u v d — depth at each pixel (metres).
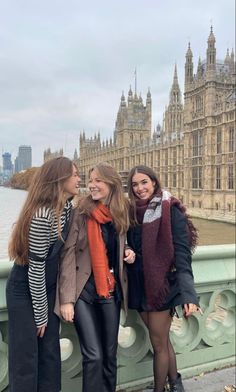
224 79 77.50
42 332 3.08
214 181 76.00
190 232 3.68
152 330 3.73
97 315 3.44
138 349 4.27
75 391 3.91
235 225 65.50
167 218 3.55
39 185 3.05
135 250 3.65
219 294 4.79
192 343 4.52
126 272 3.66
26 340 2.99
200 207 80.06
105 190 3.39
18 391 2.99
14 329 3.02
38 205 2.99
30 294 3.02
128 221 3.44
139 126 139.75
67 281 3.21
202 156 79.31
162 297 3.53
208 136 76.38
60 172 3.08
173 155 94.38
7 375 3.60
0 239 36.03
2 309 3.44
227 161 71.12
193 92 83.31
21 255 2.97
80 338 3.36
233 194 68.62
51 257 3.07
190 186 84.56
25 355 2.99
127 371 4.16
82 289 3.35
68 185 3.14
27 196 3.09
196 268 4.40
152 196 3.71
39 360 3.18
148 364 4.26
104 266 3.33
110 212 3.37
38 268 2.95
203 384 4.32
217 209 74.75
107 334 3.43
